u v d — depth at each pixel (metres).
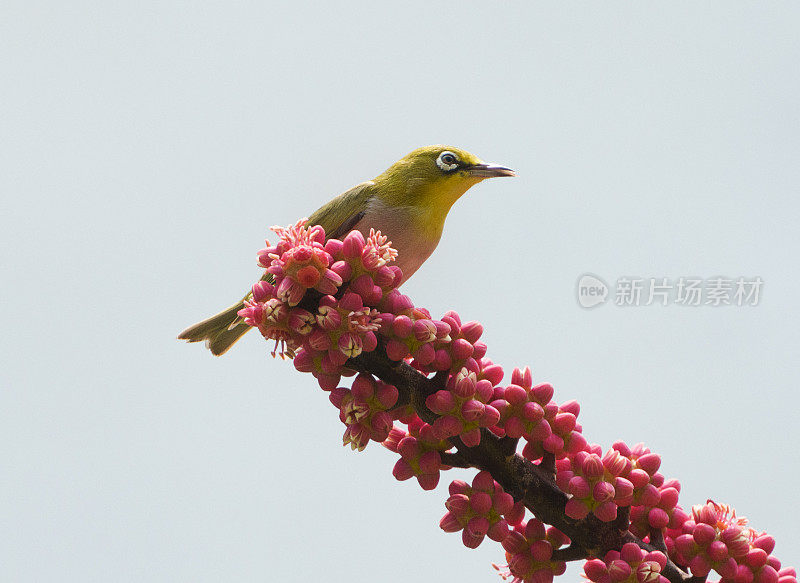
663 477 4.69
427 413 4.50
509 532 4.57
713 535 4.48
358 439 4.45
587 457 4.39
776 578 4.48
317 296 4.35
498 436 4.60
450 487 4.61
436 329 4.34
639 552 4.36
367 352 4.43
